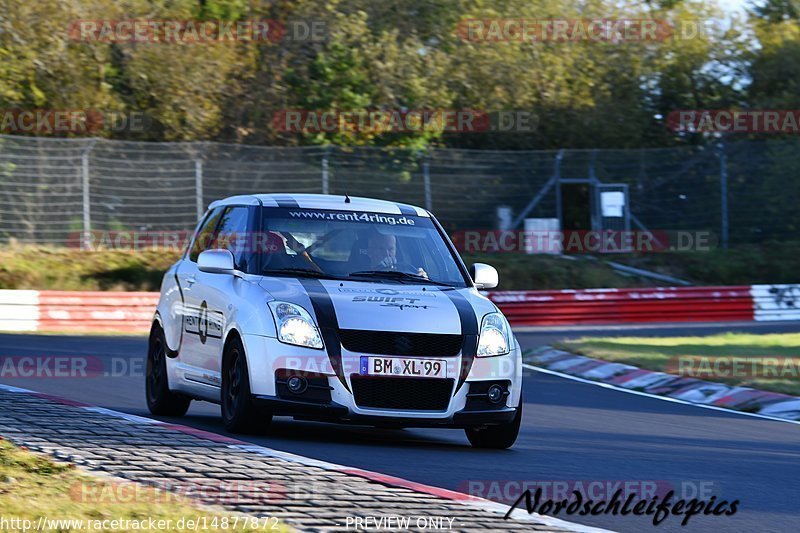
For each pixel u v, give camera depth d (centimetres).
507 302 8850
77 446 2361
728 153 11269
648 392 5012
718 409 4488
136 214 9075
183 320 3344
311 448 2753
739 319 9738
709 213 11094
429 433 3434
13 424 2628
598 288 10150
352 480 2184
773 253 11075
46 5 10044
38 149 8806
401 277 3145
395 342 2856
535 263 10212
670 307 9488
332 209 3291
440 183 10200
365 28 11556
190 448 2409
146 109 10600
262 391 2836
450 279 3225
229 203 3444
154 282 8781
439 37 12238
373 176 9912
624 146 12425
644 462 2923
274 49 11331
